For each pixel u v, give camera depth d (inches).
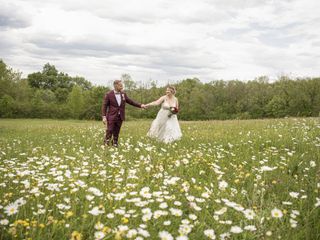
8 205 133.3
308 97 2266.2
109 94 358.0
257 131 451.2
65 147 344.2
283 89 2448.3
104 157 261.0
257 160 254.7
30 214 132.7
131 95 2844.5
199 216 138.5
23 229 117.8
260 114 2522.1
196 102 2723.9
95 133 497.0
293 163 236.5
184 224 120.8
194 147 327.3
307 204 152.0
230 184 187.6
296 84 2373.3
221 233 121.4
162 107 399.9
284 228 122.9
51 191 155.1
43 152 300.2
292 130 422.9
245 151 294.2
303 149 294.2
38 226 118.5
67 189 165.6
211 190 166.1
